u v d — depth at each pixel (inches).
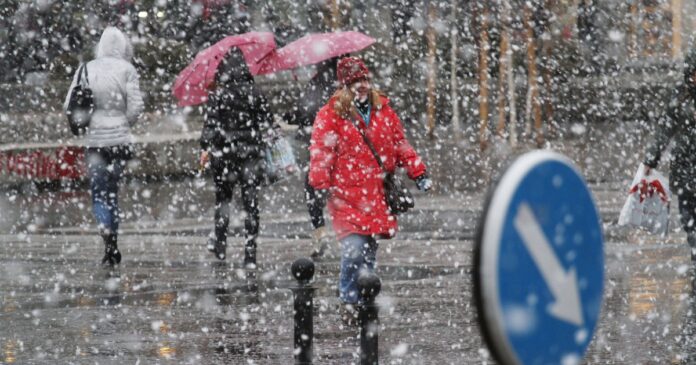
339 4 2146.9
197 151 1779.0
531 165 217.5
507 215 212.8
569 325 224.2
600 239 230.2
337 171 676.1
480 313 213.2
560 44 2372.0
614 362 552.7
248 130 951.0
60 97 2066.9
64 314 717.3
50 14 2060.8
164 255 1031.6
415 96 2507.4
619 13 2458.2
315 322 670.5
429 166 1925.4
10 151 1600.6
